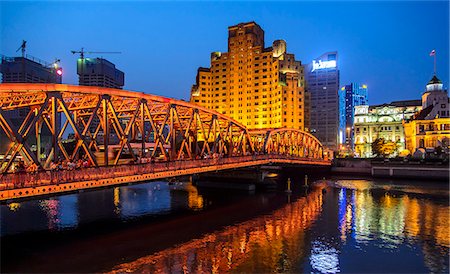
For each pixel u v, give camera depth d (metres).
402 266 32.69
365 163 131.38
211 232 43.59
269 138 89.06
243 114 182.38
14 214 51.06
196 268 31.33
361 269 31.92
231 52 188.75
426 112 141.25
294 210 58.91
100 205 60.69
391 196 75.31
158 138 46.44
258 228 45.97
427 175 110.62
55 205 59.41
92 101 46.28
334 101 187.25
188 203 65.12
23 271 29.22
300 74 180.62
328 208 60.81
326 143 186.00
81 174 33.47
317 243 39.41
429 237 42.12
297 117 168.62
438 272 31.38
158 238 40.28
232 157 61.94
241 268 31.66
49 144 79.19
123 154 69.62
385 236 42.53
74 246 36.19
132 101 48.69
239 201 68.06
